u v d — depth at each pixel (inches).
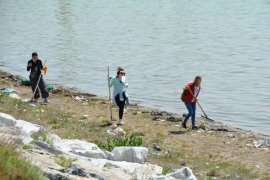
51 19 5516.7
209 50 3535.9
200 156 1219.9
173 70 2812.5
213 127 1574.8
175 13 6058.1
